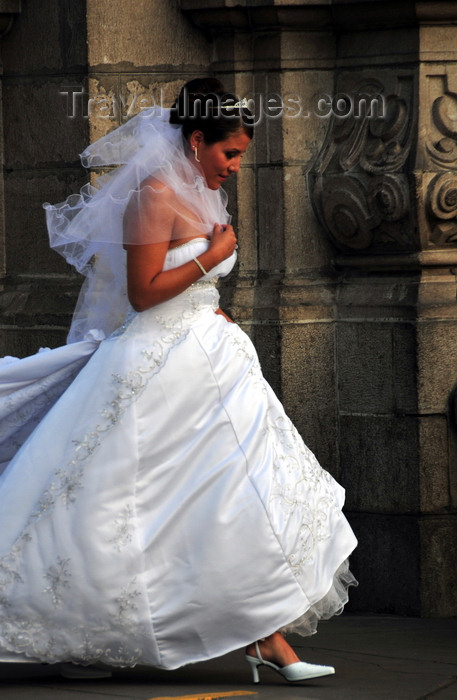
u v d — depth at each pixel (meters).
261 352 10.13
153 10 10.02
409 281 9.95
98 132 9.88
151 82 10.09
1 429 7.90
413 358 9.74
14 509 7.30
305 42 10.12
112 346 7.46
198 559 7.20
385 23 9.77
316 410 10.21
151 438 7.27
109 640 7.20
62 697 7.11
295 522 7.32
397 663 8.16
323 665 7.99
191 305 7.50
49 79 10.14
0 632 7.19
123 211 7.48
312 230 10.35
